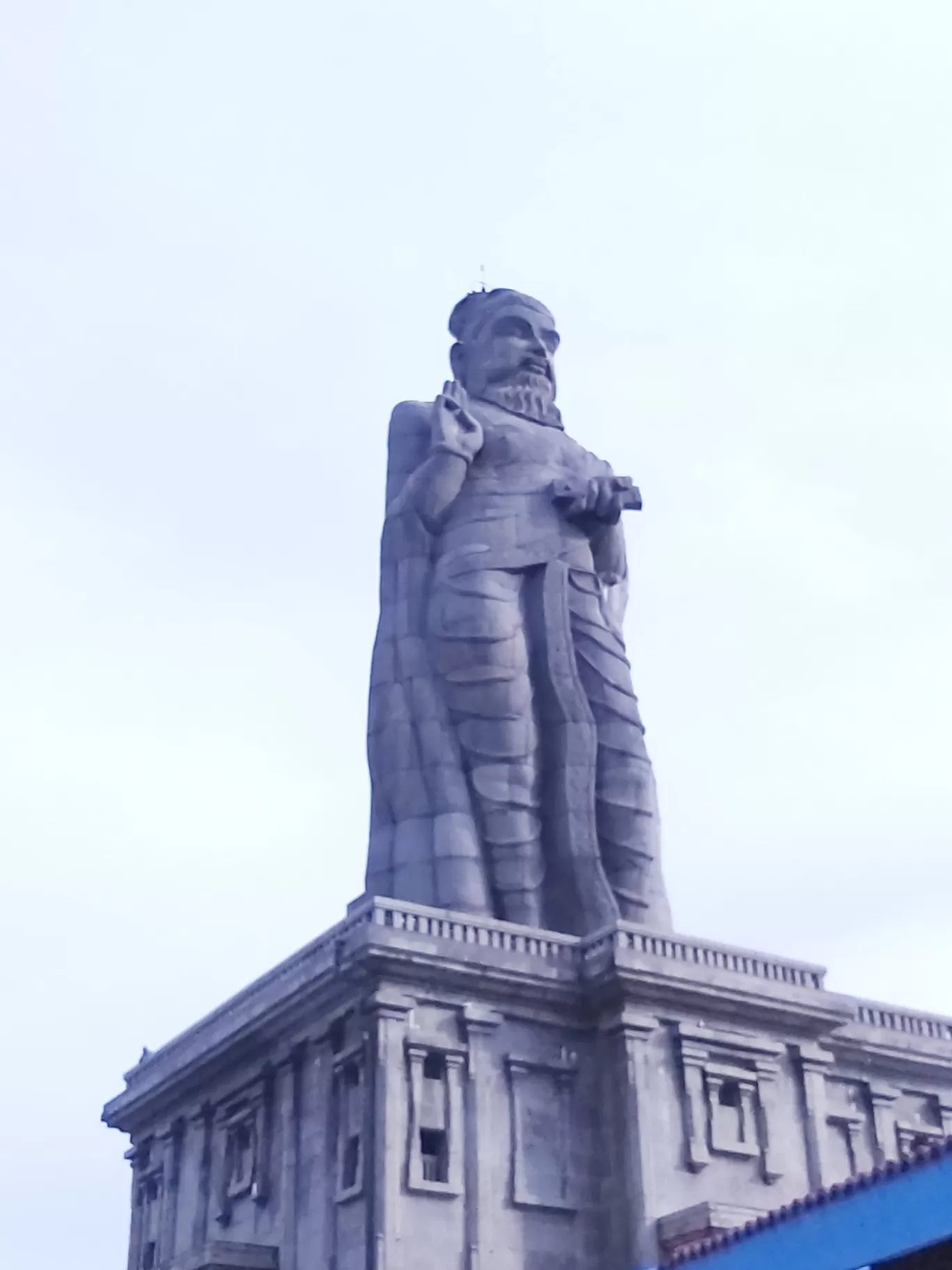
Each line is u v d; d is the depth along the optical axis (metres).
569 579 55.19
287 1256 44.44
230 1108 49.19
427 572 55.44
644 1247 42.91
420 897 50.12
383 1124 42.53
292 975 47.22
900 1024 51.22
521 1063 44.94
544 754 53.34
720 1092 46.38
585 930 50.59
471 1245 42.25
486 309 60.88
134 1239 52.00
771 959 48.62
